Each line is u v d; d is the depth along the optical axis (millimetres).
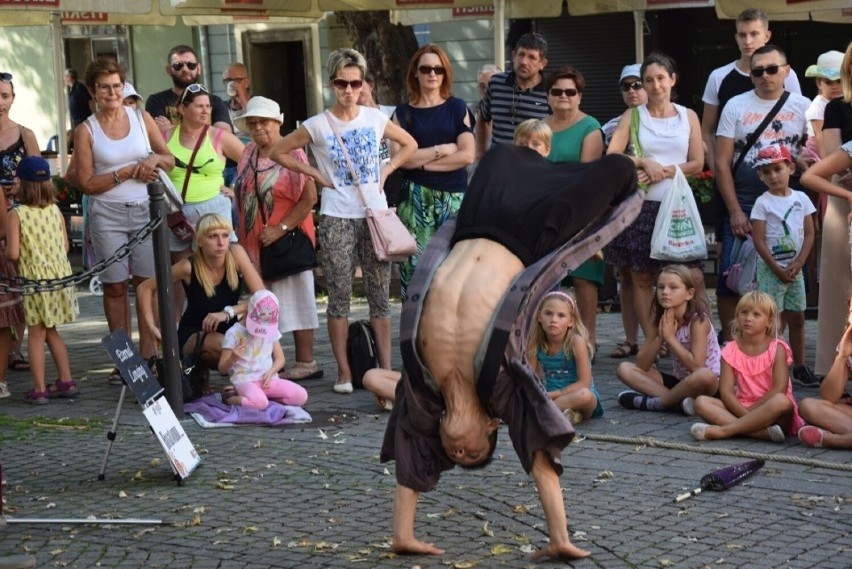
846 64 10219
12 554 7414
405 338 6617
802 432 9391
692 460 9125
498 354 6398
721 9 16547
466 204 6945
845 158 10562
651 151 12156
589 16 26344
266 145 11984
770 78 11961
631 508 7988
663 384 10820
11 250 11539
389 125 11703
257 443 9891
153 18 21500
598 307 15930
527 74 12500
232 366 10750
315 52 29219
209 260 11109
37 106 32062
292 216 11891
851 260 10562
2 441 10266
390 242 11391
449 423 6594
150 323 11328
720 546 7246
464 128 12047
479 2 18406
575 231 6711
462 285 6566
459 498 8289
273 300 10750
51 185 11766
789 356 9836
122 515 8117
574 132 12266
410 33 22219
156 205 10641
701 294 11031
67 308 11820
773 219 11586
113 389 12305
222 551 7391
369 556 7234
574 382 10344
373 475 8922
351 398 11469
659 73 12133
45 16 19688
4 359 12047
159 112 14086
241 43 30047
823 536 7383
